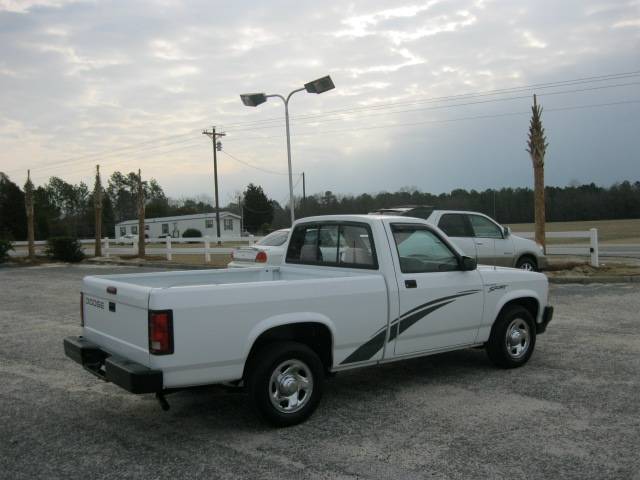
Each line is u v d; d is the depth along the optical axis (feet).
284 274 21.47
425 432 15.15
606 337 26.21
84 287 17.63
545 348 24.27
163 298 13.69
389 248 18.03
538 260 42.98
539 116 54.29
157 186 399.24
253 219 274.36
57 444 14.74
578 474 12.53
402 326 17.98
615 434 14.78
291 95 71.61
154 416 16.85
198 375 14.20
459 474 12.61
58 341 27.43
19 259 89.76
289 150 72.18
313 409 16.10
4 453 14.17
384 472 12.78
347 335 16.76
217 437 15.08
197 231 232.53
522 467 12.91
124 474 12.90
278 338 16.11
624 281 45.27
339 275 19.11
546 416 16.17
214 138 166.30
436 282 18.83
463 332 19.85
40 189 290.35
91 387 19.90
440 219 38.86
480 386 19.21
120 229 270.05
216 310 14.32
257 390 15.14
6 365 22.94
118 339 15.37
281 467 13.12
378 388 19.21
